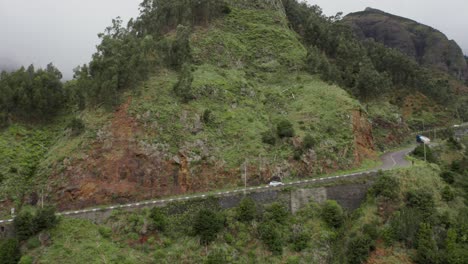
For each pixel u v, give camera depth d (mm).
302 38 108500
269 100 77688
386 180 56875
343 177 57562
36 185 53875
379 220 53406
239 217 50406
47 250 43281
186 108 63625
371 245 49750
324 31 110062
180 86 65812
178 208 49875
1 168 55438
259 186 57219
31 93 67188
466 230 52875
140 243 46312
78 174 53688
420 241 50875
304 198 54844
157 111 61125
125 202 52438
